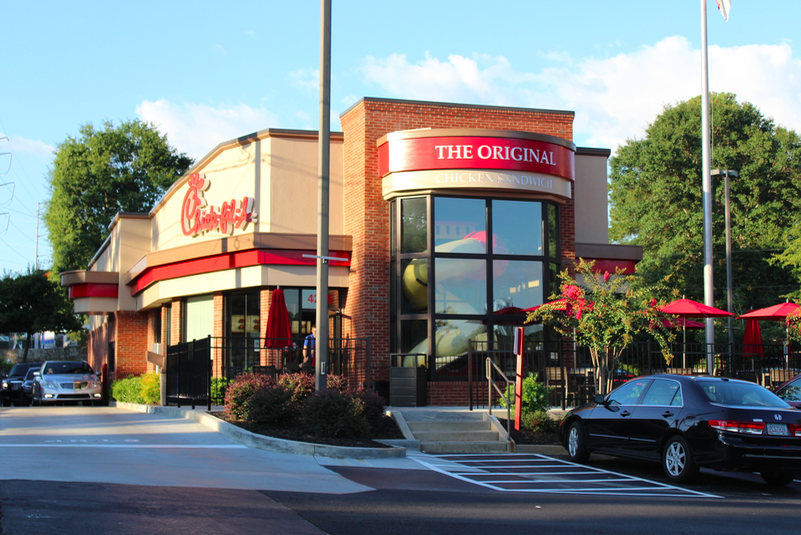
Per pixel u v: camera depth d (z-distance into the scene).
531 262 19.25
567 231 20.84
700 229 47.09
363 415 14.07
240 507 7.69
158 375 20.89
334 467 11.20
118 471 9.42
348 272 20.48
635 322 15.64
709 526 7.66
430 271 18.66
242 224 21.28
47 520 6.53
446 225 18.94
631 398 12.30
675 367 19.84
